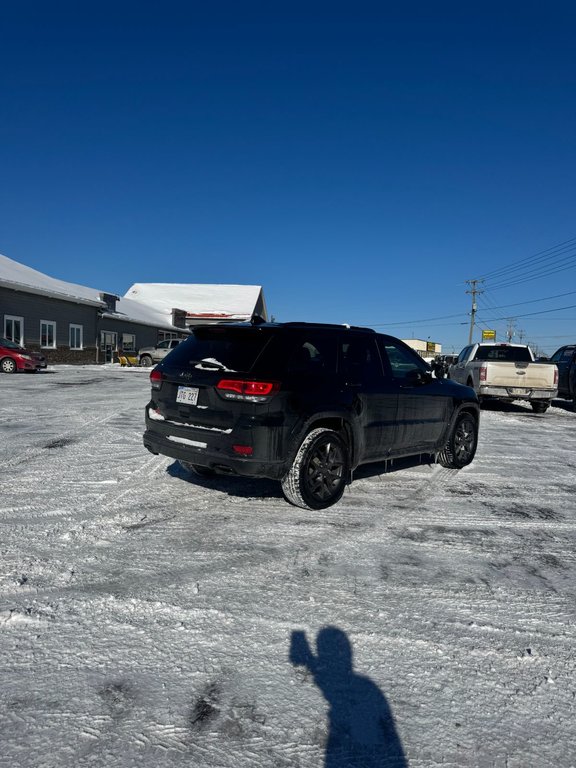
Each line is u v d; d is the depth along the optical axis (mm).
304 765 1701
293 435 3973
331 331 4590
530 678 2188
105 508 4172
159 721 1865
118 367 27734
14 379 16969
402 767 1712
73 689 2014
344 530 3883
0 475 5090
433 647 2389
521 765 1734
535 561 3441
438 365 5809
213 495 4617
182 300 49750
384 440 4914
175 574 3031
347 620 2592
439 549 3586
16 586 2814
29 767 1642
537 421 11102
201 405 4090
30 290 24000
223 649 2309
